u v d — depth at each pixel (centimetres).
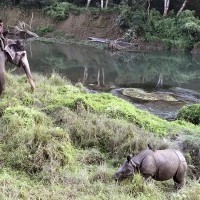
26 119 695
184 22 3122
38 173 582
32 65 1962
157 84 1662
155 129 800
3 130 673
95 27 3453
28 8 3794
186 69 2177
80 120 755
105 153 695
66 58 2334
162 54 2808
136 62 2352
